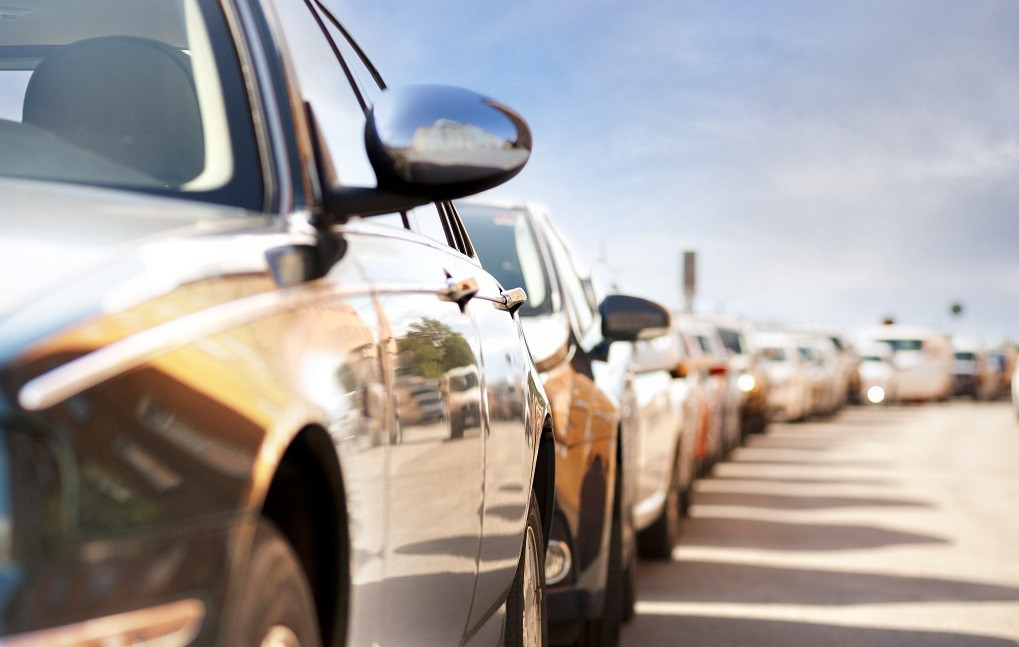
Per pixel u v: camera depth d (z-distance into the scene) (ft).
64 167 7.72
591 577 18.93
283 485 6.91
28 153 7.76
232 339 6.25
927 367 175.11
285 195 8.13
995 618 26.37
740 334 90.38
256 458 5.99
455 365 10.14
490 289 12.92
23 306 5.29
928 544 37.96
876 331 179.32
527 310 20.93
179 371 5.72
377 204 8.71
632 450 24.12
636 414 25.26
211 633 5.57
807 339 134.72
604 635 20.85
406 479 8.54
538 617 14.19
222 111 8.40
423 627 9.11
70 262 5.71
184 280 6.18
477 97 8.82
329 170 8.93
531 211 22.85
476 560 10.52
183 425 5.59
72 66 8.74
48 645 4.86
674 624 25.44
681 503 44.34
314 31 10.61
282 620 6.34
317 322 7.36
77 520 5.00
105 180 7.70
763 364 103.35
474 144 8.65
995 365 211.61
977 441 93.40
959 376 205.98
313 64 10.07
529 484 13.02
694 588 29.89
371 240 9.17
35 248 5.73
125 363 5.43
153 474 5.36
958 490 55.57
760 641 23.85
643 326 22.43
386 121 8.63
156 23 9.15
